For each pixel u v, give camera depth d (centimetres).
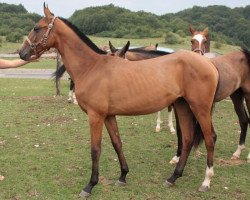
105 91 470
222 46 3497
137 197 492
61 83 1780
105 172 580
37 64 2881
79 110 1073
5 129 845
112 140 518
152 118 993
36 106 1134
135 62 487
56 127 867
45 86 1647
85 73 487
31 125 887
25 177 554
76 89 491
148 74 475
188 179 558
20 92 1460
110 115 494
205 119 488
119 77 471
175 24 5375
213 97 488
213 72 483
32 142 741
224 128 891
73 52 494
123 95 472
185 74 480
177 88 482
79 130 842
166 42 4297
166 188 523
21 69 2523
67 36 493
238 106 662
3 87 1603
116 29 5112
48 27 489
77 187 521
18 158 642
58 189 513
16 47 4178
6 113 1024
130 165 615
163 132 837
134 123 926
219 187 529
